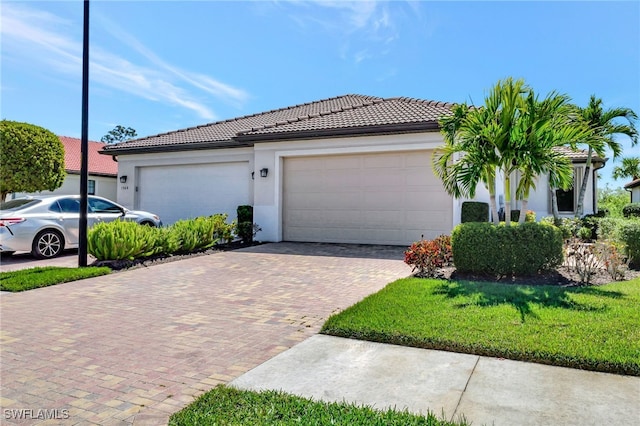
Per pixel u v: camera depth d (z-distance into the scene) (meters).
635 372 3.48
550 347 3.90
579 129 7.16
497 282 6.90
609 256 6.98
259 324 5.15
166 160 16.02
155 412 3.04
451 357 3.96
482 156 7.50
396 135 11.95
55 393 3.38
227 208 15.13
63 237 10.92
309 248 11.86
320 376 3.58
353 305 5.59
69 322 5.32
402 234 12.18
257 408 2.96
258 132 13.20
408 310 5.22
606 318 4.72
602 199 34.97
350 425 2.69
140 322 5.30
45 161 16.92
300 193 13.41
